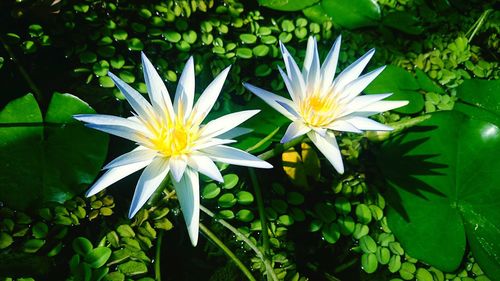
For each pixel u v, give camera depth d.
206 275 0.62
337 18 0.78
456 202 0.66
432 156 0.67
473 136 0.67
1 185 0.59
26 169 0.60
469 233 0.65
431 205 0.66
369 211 0.67
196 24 0.74
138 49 0.70
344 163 0.70
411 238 0.65
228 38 0.75
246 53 0.73
